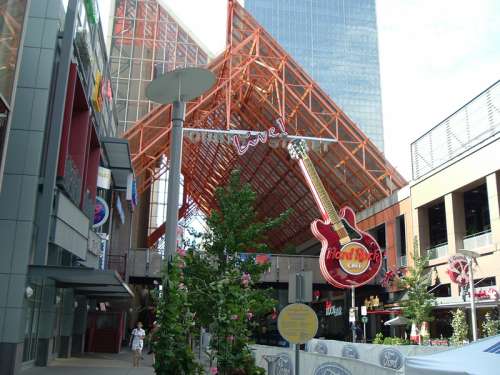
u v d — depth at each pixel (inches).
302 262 1697.8
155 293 361.1
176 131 399.9
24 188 646.5
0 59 526.9
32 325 756.6
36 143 662.5
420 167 1544.0
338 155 1828.2
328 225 1497.3
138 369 796.6
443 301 1305.4
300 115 1852.9
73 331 1107.3
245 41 1770.4
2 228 631.8
